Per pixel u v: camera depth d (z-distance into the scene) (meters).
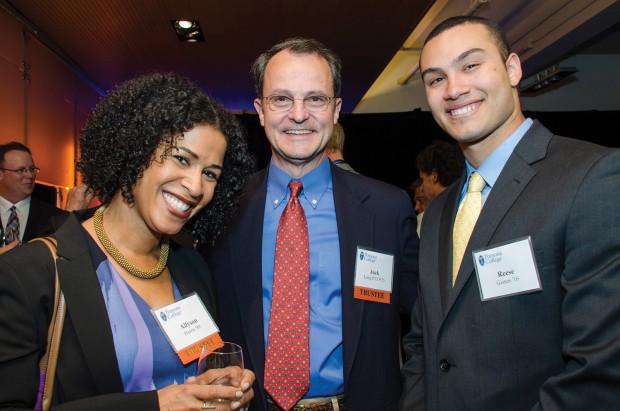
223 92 6.82
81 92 6.03
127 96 1.18
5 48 4.13
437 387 1.34
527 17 5.74
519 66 1.39
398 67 7.91
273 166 1.73
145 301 1.25
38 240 1.12
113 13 4.26
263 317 1.55
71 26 4.53
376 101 7.94
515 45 6.18
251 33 4.68
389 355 1.58
